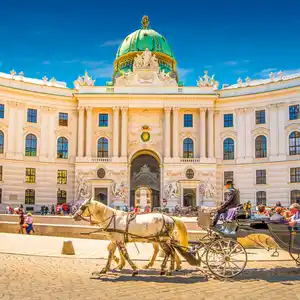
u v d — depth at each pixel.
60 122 70.81
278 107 67.75
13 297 12.75
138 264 20.45
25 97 68.50
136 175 72.75
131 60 81.00
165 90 71.12
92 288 14.31
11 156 66.19
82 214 17.62
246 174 68.75
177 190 67.62
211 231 18.00
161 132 71.06
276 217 17.83
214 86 73.75
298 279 16.20
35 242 28.23
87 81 71.88
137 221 17.33
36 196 67.38
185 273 17.41
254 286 14.84
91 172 68.25
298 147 65.44
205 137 70.25
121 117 70.56
